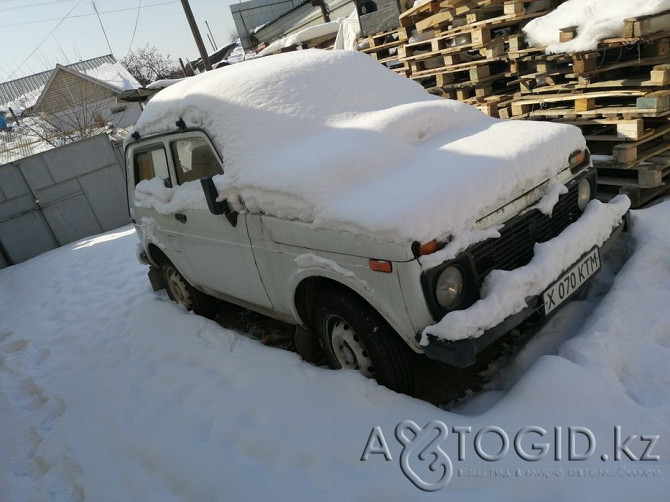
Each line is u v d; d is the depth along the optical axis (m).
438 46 6.04
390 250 2.40
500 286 2.46
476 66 5.62
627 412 2.27
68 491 2.95
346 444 2.52
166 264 4.86
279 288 3.22
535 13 5.24
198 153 3.68
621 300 3.00
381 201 2.57
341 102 3.67
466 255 2.48
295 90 3.65
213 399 3.23
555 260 2.63
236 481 2.55
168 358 3.97
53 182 11.17
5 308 7.02
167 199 4.07
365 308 2.77
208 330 4.18
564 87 4.73
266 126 3.40
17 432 3.72
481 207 2.55
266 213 3.06
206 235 3.70
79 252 9.19
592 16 4.34
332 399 2.83
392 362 2.75
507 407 2.43
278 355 3.43
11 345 5.39
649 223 3.68
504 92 5.94
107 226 11.81
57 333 5.33
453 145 3.11
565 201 3.04
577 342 2.70
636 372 2.60
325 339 3.14
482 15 5.45
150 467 2.88
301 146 3.27
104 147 11.53
